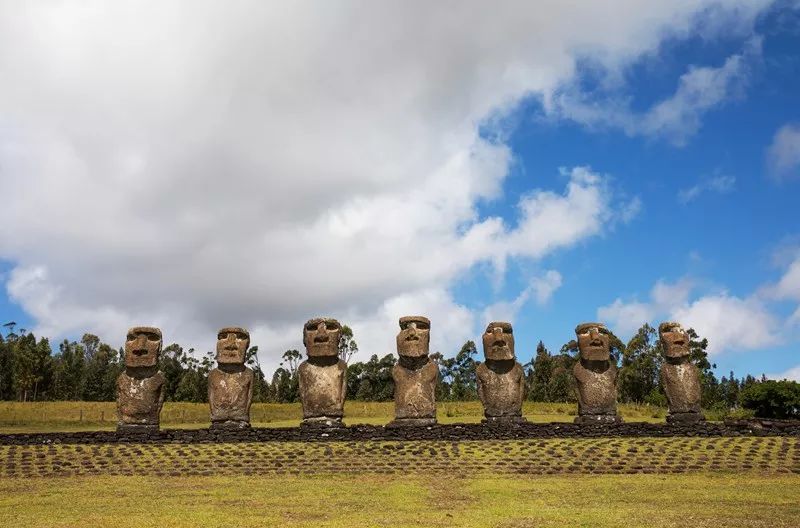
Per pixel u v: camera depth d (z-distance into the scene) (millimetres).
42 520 15297
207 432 26188
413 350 27859
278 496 18000
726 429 26047
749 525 14375
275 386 59688
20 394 65438
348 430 26297
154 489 19031
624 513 15664
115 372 68312
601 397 28188
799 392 35406
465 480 20141
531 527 14367
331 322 28484
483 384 28578
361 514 15789
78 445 24797
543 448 23828
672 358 28984
